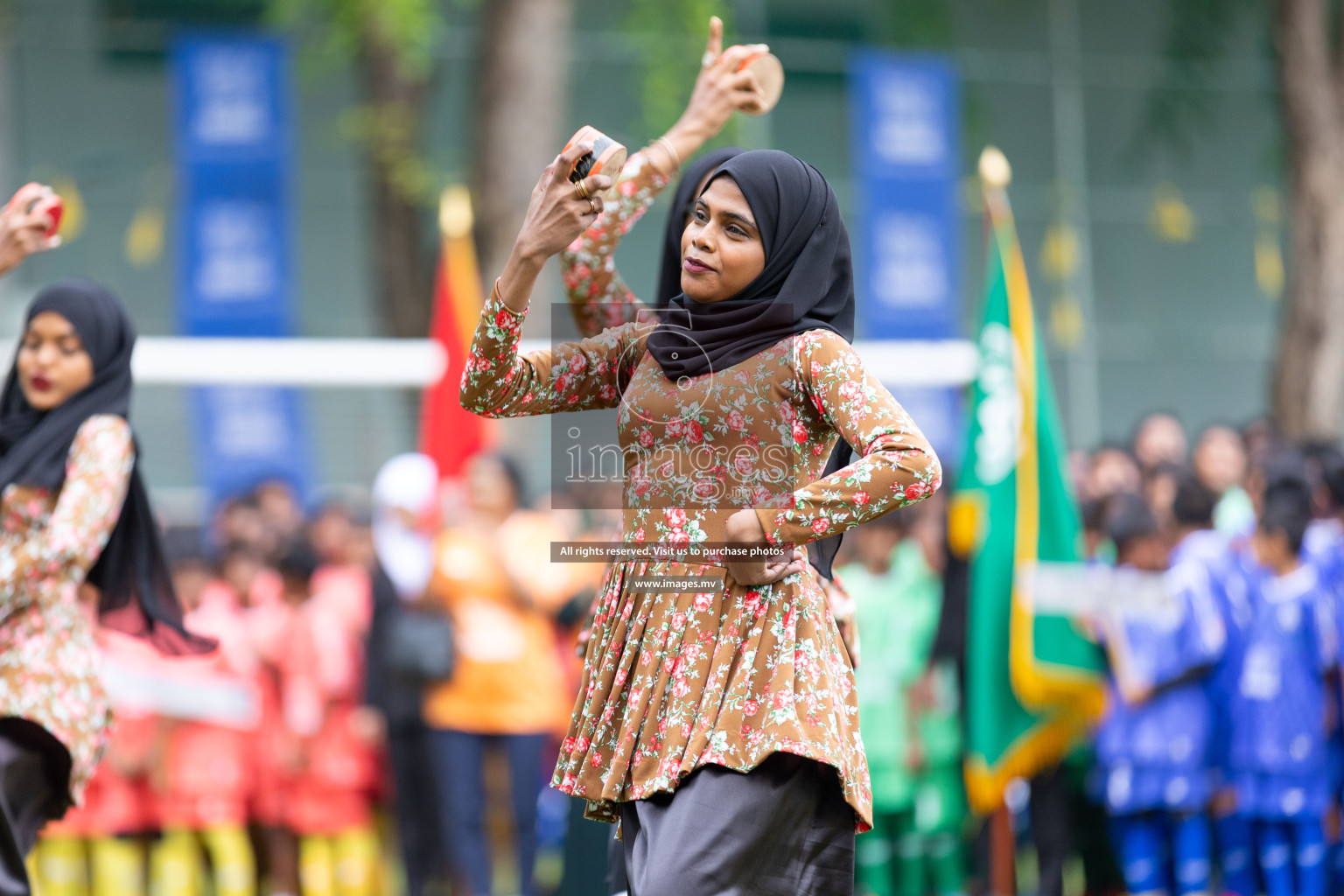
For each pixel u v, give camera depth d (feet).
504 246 111.96
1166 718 72.49
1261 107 182.70
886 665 78.38
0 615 42.27
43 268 147.33
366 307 158.40
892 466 29.84
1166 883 74.43
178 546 76.54
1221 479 86.02
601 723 31.94
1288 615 72.18
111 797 73.05
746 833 29.94
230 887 74.90
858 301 126.00
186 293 108.68
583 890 68.08
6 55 143.43
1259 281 182.70
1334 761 73.92
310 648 76.59
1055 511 70.64
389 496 82.33
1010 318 71.05
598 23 165.48
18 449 43.68
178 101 109.29
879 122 122.62
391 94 124.36
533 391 33.40
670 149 39.99
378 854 80.59
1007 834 74.38
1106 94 180.65
